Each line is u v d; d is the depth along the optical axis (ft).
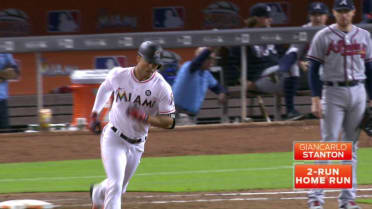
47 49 135.74
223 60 141.28
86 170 111.24
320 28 139.85
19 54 138.31
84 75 139.44
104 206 67.46
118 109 67.92
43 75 140.46
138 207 83.25
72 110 142.10
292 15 193.47
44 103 141.08
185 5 192.34
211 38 137.18
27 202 80.64
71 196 91.50
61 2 193.16
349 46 74.79
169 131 140.26
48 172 109.91
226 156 122.11
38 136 137.18
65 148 128.67
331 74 75.92
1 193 93.86
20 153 124.88
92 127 70.08
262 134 138.21
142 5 192.95
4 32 192.75
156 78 66.85
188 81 139.23
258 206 83.20
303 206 82.89
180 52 139.54
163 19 193.67
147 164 115.96
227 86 142.92
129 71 66.59
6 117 138.51
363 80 76.79
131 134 68.13
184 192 93.20
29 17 193.16
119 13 193.06
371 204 84.02
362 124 78.64
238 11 192.03
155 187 96.89
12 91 139.74
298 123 144.56
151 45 64.95
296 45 141.90
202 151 126.31
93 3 193.16
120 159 67.92
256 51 140.77
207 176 105.09
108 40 136.77
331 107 76.54
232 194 91.25
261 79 142.92
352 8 74.28
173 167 112.98
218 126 142.20
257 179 102.01
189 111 141.38
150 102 67.41
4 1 191.72
